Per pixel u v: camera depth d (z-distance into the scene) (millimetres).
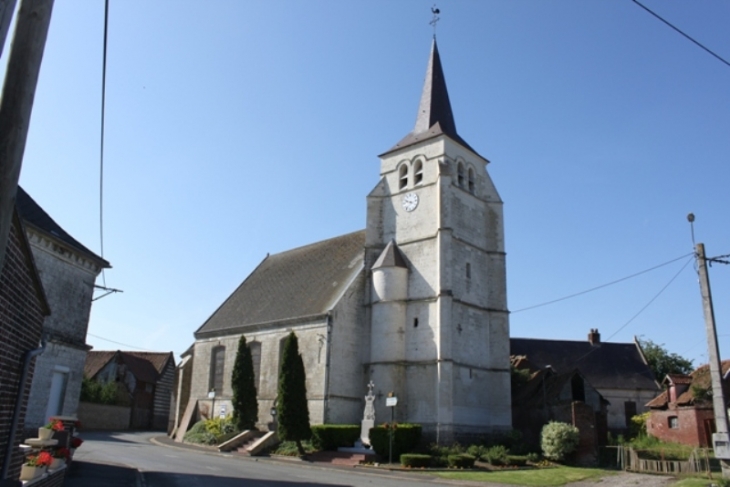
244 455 34406
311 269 47750
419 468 29656
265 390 41875
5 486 10180
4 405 10000
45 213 27469
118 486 18406
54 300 26922
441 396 35594
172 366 64500
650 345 70812
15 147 6293
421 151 42219
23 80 6426
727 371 40125
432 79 45562
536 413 39969
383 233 42406
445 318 37000
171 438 46812
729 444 19844
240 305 50094
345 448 34594
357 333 39906
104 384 56031
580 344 62938
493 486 24062
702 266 21703
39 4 6633
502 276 42125
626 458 32188
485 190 44281
